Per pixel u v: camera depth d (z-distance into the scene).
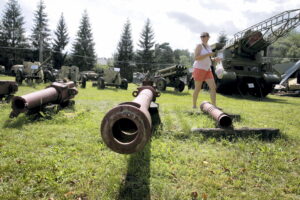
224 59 15.26
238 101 11.58
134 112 2.01
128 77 51.62
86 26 55.81
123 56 54.16
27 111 5.17
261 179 2.81
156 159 3.21
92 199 2.25
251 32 14.34
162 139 4.11
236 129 4.40
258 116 6.89
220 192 2.49
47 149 3.45
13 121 4.68
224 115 4.59
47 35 54.75
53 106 5.56
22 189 2.38
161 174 2.80
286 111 8.28
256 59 15.86
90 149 3.46
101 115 6.00
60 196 2.30
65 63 52.00
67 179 2.58
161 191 2.42
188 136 4.27
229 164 3.20
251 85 14.58
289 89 21.02
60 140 3.79
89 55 55.97
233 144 4.04
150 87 5.37
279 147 3.99
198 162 3.22
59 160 3.06
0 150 3.30
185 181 2.67
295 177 2.89
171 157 3.32
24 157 3.10
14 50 49.44
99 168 2.85
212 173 2.90
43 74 17.92
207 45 6.25
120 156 3.23
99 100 9.18
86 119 5.39
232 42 15.96
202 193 2.45
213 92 6.25
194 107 6.61
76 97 10.00
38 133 4.20
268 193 2.52
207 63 6.17
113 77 17.44
